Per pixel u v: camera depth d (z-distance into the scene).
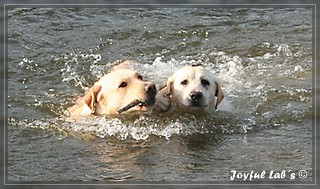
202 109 11.36
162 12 16.70
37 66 13.80
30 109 12.00
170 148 10.50
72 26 15.84
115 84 11.30
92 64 13.95
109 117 11.41
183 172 9.66
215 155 10.23
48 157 10.18
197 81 11.29
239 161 10.01
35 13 16.42
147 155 10.23
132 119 11.34
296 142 10.59
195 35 15.41
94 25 15.90
